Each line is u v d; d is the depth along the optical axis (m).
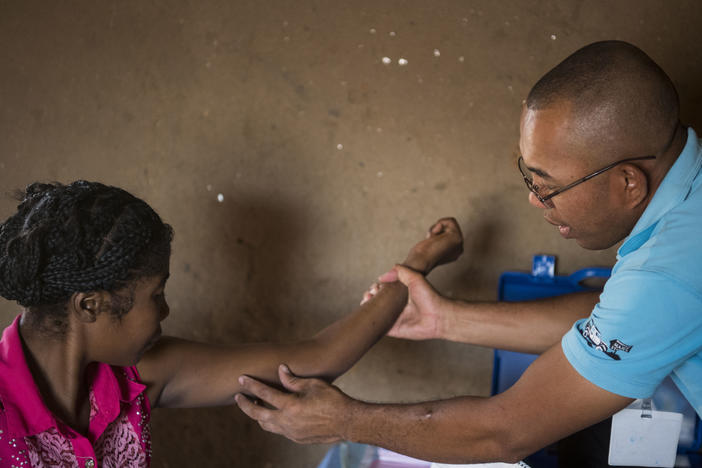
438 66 1.50
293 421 1.12
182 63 1.64
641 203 0.93
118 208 0.88
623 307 0.86
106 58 1.69
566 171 0.90
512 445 0.99
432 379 1.68
